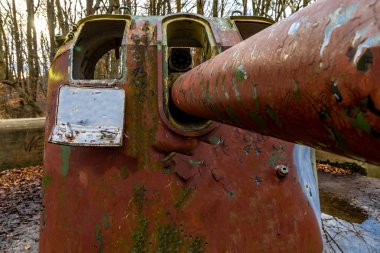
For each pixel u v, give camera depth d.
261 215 1.89
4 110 12.52
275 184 1.96
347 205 5.70
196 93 1.00
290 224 1.93
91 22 2.31
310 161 2.37
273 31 0.60
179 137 1.87
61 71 2.09
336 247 3.96
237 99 0.69
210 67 0.90
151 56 1.98
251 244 1.85
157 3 10.16
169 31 2.30
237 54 0.72
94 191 1.90
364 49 0.37
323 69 0.43
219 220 1.86
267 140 2.03
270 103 0.57
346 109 0.41
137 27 2.12
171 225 1.84
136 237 1.83
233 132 1.98
